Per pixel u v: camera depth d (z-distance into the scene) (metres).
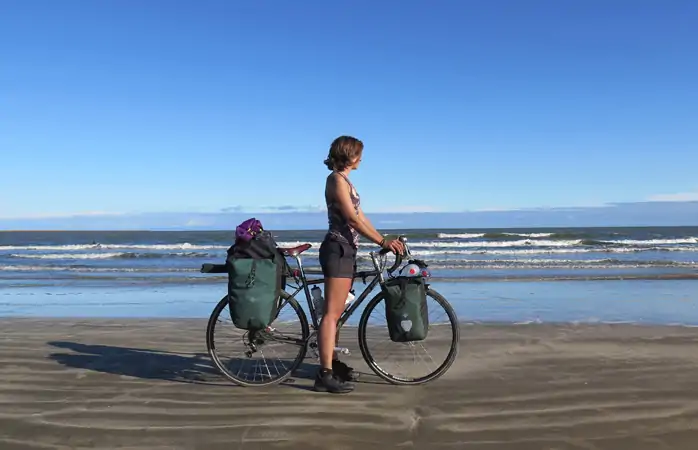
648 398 3.36
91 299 8.81
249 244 3.56
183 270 14.81
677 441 2.72
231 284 3.53
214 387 3.65
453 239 35.44
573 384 3.66
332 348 3.55
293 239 44.62
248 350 3.87
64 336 5.45
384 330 4.82
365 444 2.71
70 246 30.33
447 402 3.31
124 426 2.95
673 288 9.68
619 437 2.78
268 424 2.97
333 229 3.53
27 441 2.77
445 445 2.70
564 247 25.98
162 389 3.61
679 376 3.84
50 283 11.38
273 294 3.53
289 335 3.75
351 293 3.69
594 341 5.06
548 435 2.81
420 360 4.32
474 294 8.92
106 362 4.34
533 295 8.77
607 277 11.74
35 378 3.87
